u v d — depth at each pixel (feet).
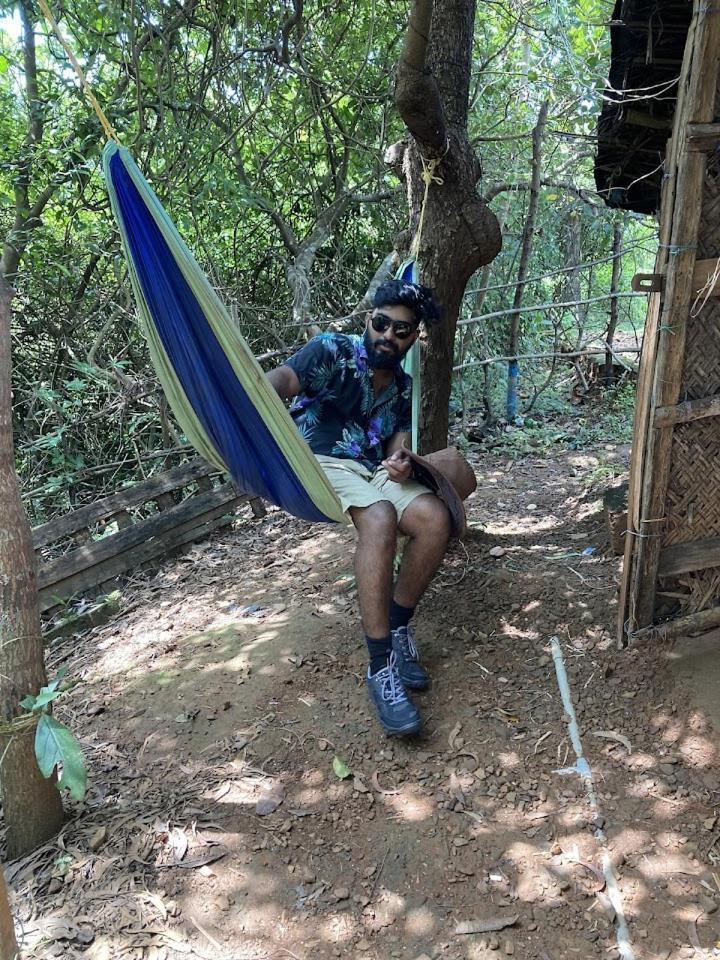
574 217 22.21
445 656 8.57
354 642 9.11
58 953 5.62
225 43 16.69
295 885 6.07
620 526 9.59
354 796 6.89
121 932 5.75
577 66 15.23
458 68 9.35
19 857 6.66
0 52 16.33
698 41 6.38
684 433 7.61
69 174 15.34
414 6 7.32
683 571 8.02
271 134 17.85
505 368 21.29
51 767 5.68
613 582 9.66
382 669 7.42
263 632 9.84
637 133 9.87
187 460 17.17
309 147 19.02
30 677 6.24
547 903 5.75
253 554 12.98
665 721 7.24
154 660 9.83
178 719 8.34
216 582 12.15
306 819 6.70
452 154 9.23
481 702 7.80
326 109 18.40
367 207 19.60
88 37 15.57
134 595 12.38
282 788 7.08
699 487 7.80
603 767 6.89
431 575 7.82
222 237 18.57
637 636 8.17
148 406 17.49
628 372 21.50
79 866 6.38
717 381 7.52
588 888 5.82
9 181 16.24
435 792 6.84
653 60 8.36
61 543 15.16
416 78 7.97
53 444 15.78
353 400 8.07
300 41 16.85
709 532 8.00
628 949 5.35
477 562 10.70
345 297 20.11
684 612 8.29
